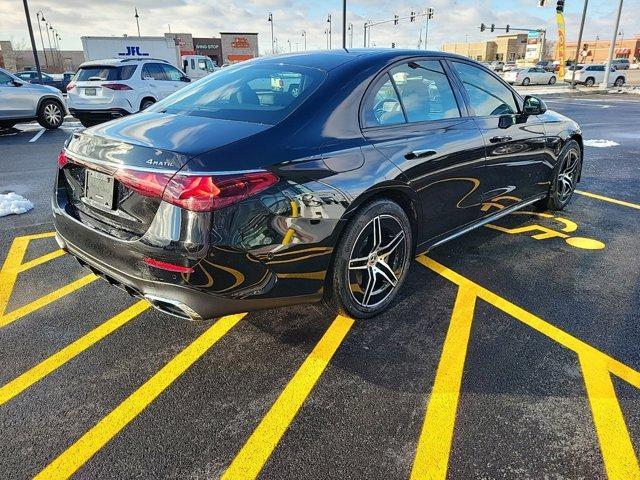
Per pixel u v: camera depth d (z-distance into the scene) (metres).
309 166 2.45
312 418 2.25
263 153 2.33
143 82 12.05
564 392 2.40
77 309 3.19
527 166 4.26
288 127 2.52
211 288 2.25
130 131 2.60
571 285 3.51
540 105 4.17
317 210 2.46
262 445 2.10
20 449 2.07
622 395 2.38
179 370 2.59
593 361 2.63
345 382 2.49
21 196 5.68
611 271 3.74
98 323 3.03
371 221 2.79
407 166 2.92
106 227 2.49
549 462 2.00
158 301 2.34
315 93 2.73
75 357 2.69
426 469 1.97
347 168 2.61
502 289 3.45
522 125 4.11
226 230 2.19
